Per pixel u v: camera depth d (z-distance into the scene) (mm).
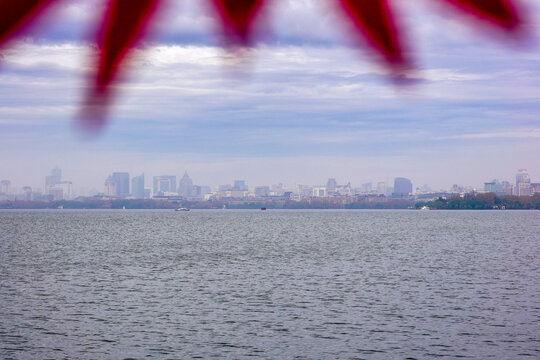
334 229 197375
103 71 1869
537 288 55844
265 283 59375
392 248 110250
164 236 155375
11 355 31000
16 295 52000
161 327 37812
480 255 94438
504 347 32312
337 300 48281
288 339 34281
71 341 34094
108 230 191750
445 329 36844
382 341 33688
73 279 63938
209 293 52594
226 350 31781
